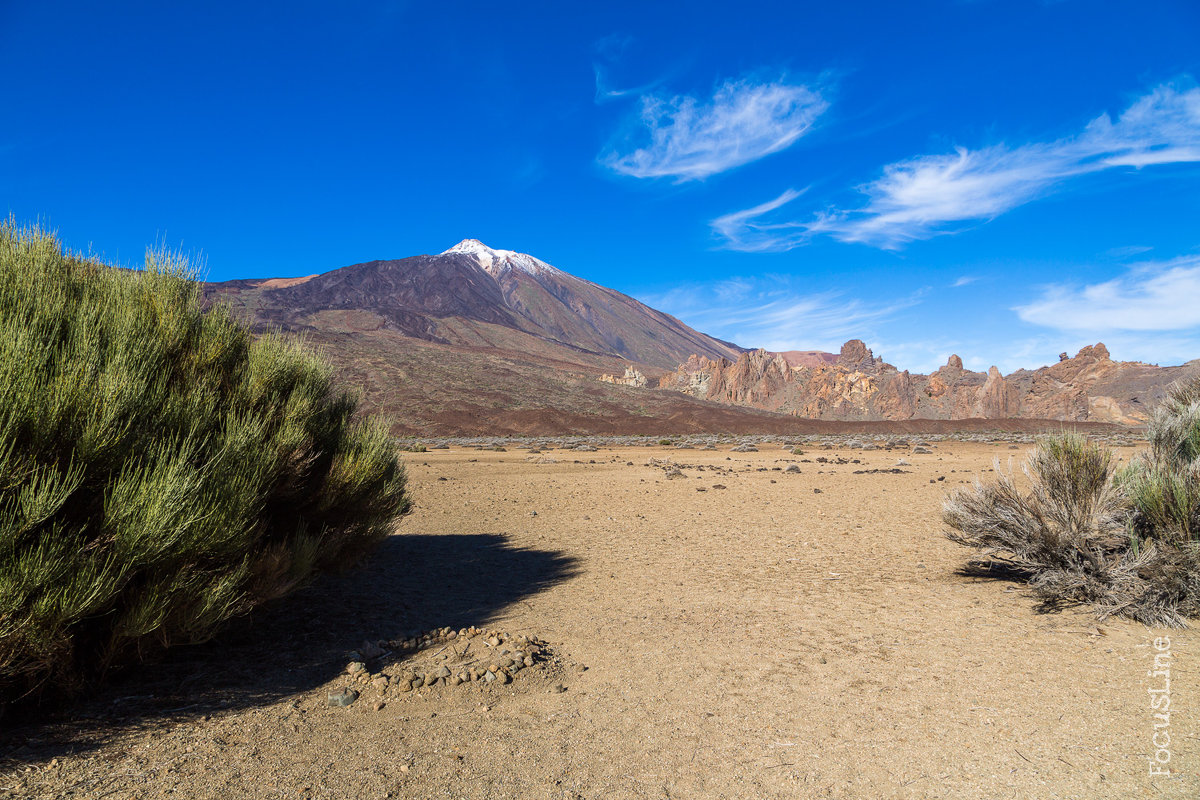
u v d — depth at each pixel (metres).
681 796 3.11
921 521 12.77
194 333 6.11
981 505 7.28
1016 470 25.44
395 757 3.54
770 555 9.59
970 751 3.48
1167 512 6.00
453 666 4.92
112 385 4.32
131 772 3.33
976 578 7.71
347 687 4.58
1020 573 7.70
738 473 26.36
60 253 5.77
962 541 7.62
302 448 6.15
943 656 5.02
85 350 4.51
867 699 4.25
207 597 4.53
